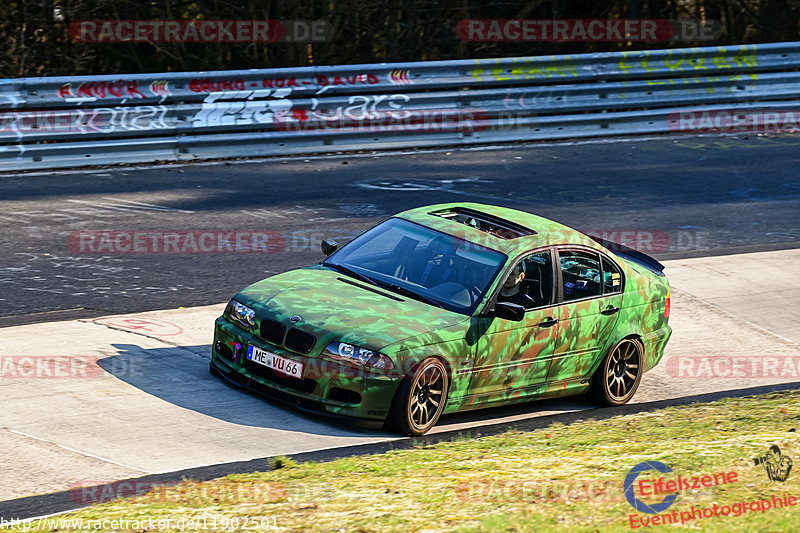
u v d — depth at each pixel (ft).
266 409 74.49
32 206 134.62
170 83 165.78
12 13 195.62
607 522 51.13
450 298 77.82
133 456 62.80
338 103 178.29
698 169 179.52
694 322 112.06
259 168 165.27
